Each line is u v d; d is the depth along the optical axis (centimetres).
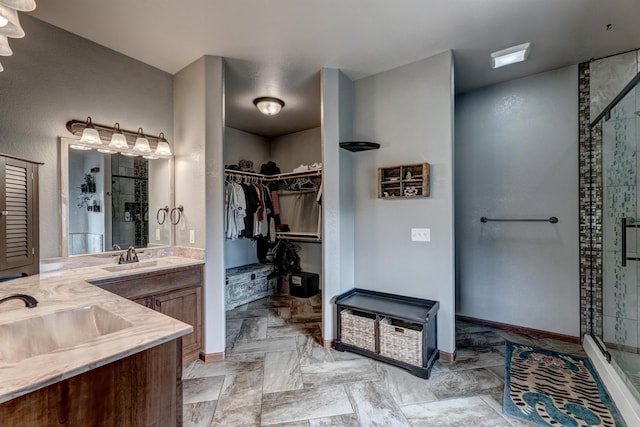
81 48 237
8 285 180
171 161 289
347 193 295
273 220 474
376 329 246
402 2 196
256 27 223
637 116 217
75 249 232
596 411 181
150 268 223
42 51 217
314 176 429
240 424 173
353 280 302
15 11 125
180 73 288
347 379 219
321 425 172
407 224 273
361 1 195
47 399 79
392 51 255
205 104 262
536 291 299
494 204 320
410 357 228
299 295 446
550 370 230
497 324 318
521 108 306
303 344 280
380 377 222
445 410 184
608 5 198
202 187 263
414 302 265
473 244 332
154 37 237
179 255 278
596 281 268
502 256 316
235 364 243
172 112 295
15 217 185
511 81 311
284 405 190
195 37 236
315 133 489
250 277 423
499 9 203
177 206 287
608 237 254
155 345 100
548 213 293
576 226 280
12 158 182
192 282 249
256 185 457
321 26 222
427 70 265
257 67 283
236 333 308
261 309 386
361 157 300
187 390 206
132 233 264
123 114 261
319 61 272
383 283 286
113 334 104
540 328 296
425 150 264
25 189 192
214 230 262
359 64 276
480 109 328
